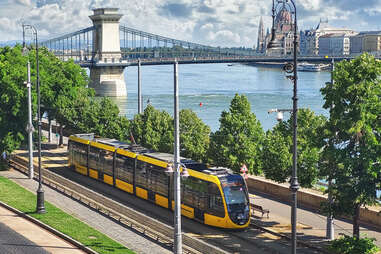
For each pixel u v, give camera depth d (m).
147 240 36.78
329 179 37.41
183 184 44.62
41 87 69.81
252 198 51.81
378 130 35.84
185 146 58.50
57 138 88.31
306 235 40.41
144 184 50.38
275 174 43.78
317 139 37.75
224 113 51.84
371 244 36.50
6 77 63.31
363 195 35.59
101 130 72.06
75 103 74.75
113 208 42.59
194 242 34.12
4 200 46.22
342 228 42.47
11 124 64.75
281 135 45.94
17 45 72.81
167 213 46.22
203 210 42.28
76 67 79.06
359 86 35.09
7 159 66.50
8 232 37.38
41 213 42.19
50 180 55.19
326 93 37.00
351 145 36.84
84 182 58.66
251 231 41.50
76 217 42.09
